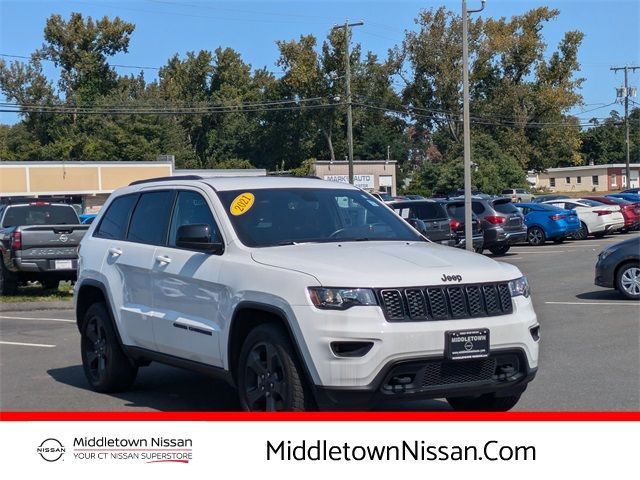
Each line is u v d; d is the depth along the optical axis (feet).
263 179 24.86
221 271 21.47
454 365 18.85
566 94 226.38
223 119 288.51
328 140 259.39
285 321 19.16
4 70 249.34
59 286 63.67
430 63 219.20
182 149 267.80
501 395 20.16
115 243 26.78
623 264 49.57
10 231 53.88
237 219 22.49
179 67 293.84
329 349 18.24
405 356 18.20
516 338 19.62
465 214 85.61
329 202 24.30
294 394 19.10
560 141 235.61
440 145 284.82
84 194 191.11
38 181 186.29
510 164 216.95
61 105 249.55
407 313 18.54
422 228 38.93
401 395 18.37
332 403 18.47
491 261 21.02
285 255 20.62
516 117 226.99
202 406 25.25
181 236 22.20
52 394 27.32
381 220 24.62
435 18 218.79
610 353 33.32
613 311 45.06
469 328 18.85
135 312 25.02
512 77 230.07
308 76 233.14
